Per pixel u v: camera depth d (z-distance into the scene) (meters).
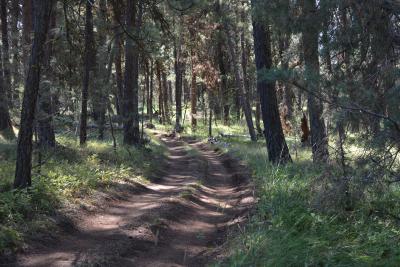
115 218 10.60
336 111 6.22
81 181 12.52
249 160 20.55
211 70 44.81
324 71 7.41
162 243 8.80
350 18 6.96
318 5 7.19
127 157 20.05
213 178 19.31
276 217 7.69
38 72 10.09
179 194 13.33
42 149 15.44
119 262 7.39
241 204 11.62
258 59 15.09
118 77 32.91
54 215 9.44
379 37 6.74
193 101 49.84
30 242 7.75
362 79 6.62
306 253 6.06
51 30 14.66
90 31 15.94
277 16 7.71
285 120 25.44
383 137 5.92
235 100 56.72
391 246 6.20
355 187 6.80
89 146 20.41
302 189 9.19
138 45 14.88
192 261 7.72
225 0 31.11
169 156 28.70
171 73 61.47
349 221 7.29
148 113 60.00
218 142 36.19
